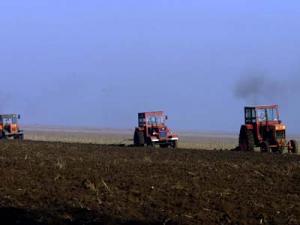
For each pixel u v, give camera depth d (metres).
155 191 20.33
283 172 27.02
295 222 16.41
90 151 41.25
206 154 41.09
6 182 21.27
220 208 17.80
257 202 18.92
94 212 16.67
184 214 16.91
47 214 16.38
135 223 15.65
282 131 47.88
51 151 38.94
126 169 26.30
